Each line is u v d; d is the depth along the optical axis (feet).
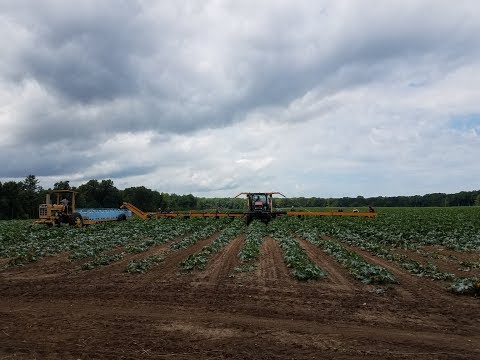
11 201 281.54
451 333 31.42
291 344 29.12
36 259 71.10
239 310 38.11
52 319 35.94
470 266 60.18
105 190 326.03
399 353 27.30
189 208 395.55
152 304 40.78
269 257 69.51
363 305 39.52
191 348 28.50
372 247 78.13
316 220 161.38
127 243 96.17
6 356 27.37
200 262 62.75
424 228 120.16
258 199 144.97
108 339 30.53
